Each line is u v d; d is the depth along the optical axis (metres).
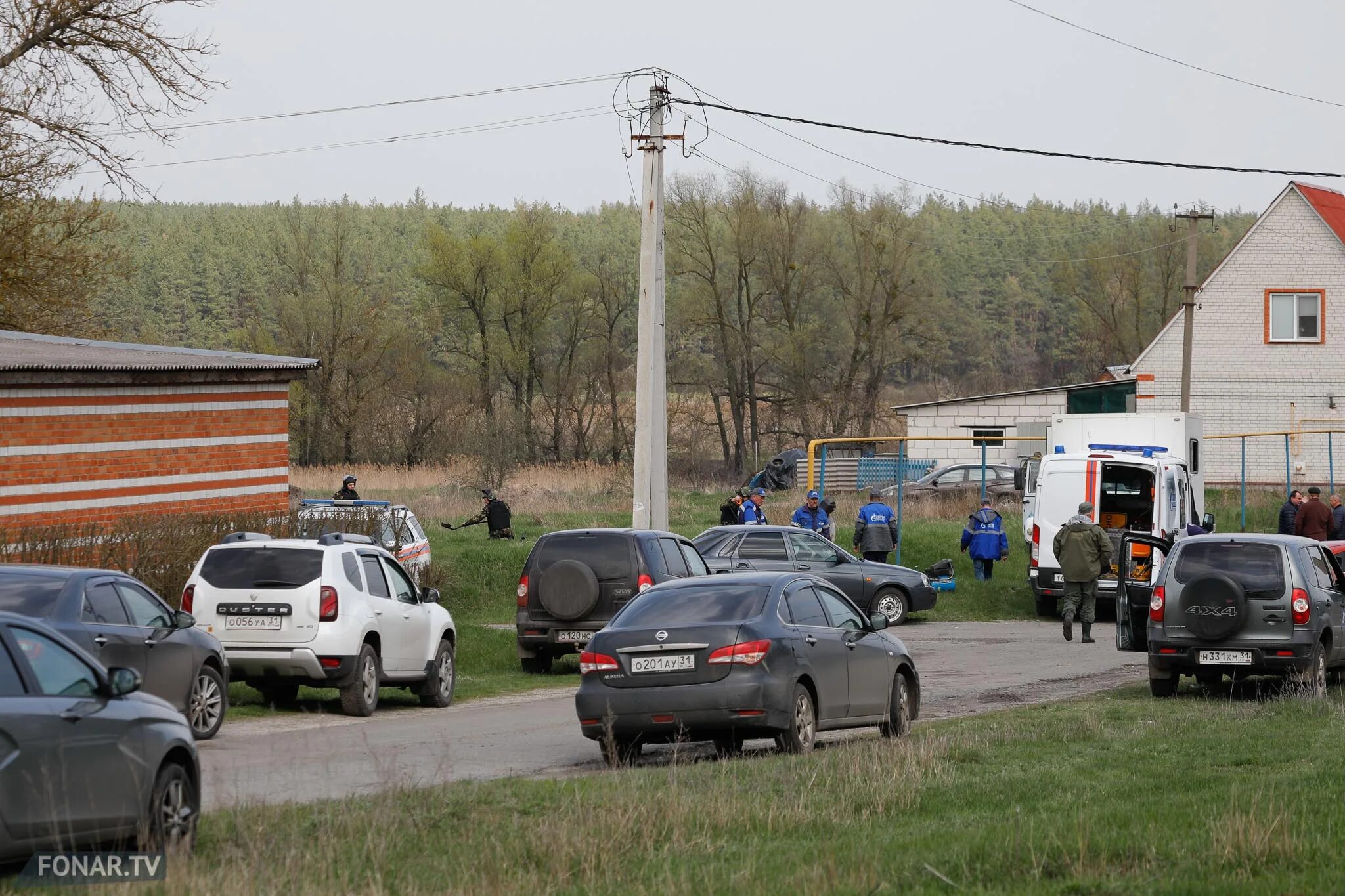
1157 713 46.09
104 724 22.84
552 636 61.03
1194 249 131.00
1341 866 21.70
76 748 22.16
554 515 122.94
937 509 122.88
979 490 131.38
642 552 61.06
